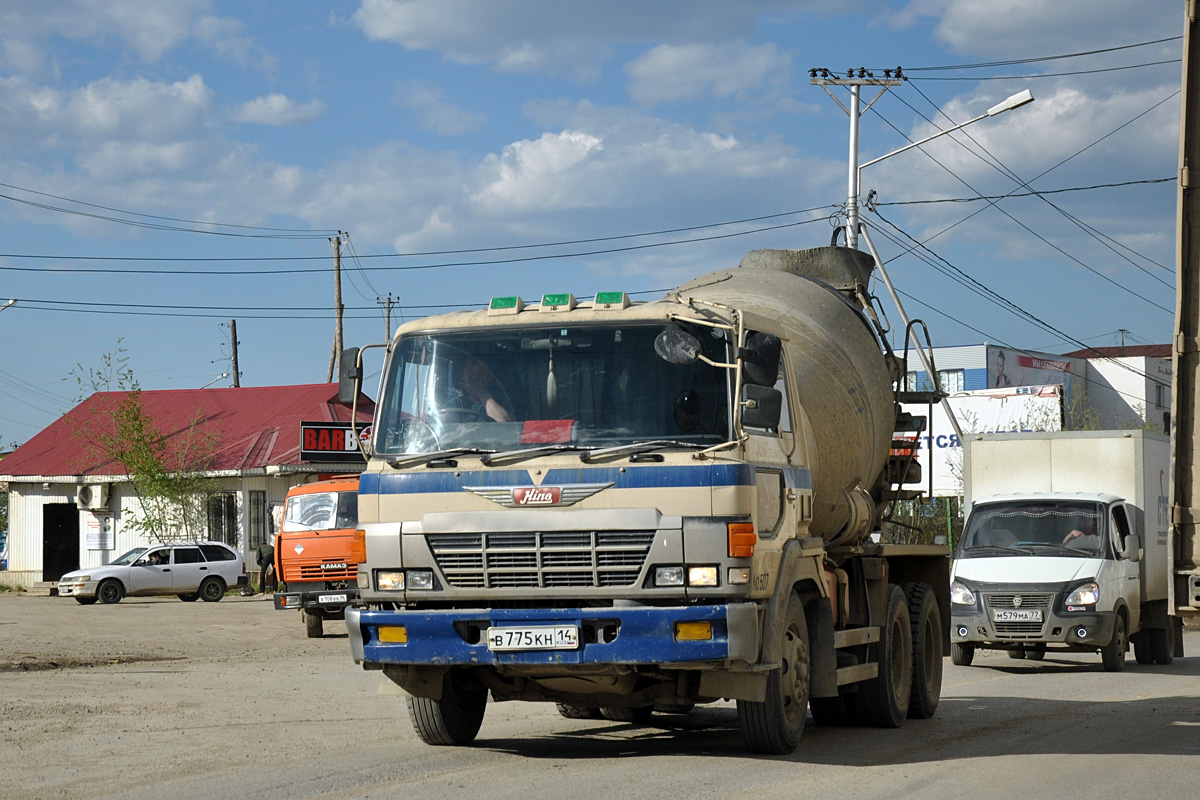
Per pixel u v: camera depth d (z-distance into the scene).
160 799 7.82
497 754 9.68
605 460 8.60
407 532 8.82
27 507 44.44
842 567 11.48
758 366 8.65
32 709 12.52
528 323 9.17
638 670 8.84
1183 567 9.42
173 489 40.66
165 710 12.59
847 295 13.05
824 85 32.00
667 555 8.42
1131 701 14.06
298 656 19.91
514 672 8.85
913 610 12.56
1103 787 8.32
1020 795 8.00
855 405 11.52
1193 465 9.45
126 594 35.53
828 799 7.76
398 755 9.62
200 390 47.34
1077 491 20.33
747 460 8.71
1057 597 18.38
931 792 8.04
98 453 43.72
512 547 8.61
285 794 7.94
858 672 10.99
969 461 21.28
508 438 8.88
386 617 8.84
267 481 41.59
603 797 7.77
